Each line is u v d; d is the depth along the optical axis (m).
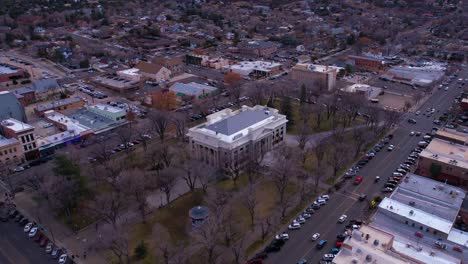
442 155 155.00
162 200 145.88
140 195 136.12
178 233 127.00
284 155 164.38
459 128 199.62
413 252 103.44
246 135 163.50
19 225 134.00
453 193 131.88
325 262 111.88
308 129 191.50
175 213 137.88
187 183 151.12
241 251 117.56
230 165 157.00
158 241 122.94
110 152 181.12
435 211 124.62
